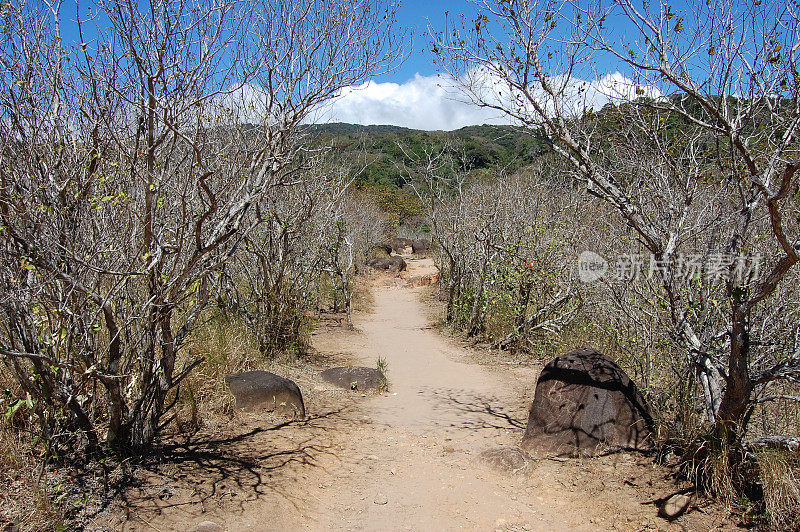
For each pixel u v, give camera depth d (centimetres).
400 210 3584
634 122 472
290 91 542
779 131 395
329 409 653
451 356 1023
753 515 372
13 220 350
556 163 1058
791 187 373
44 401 387
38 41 380
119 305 420
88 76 389
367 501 425
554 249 1001
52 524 337
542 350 971
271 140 495
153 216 404
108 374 398
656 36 405
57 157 382
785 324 427
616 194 444
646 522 382
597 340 779
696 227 455
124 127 416
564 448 493
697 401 466
